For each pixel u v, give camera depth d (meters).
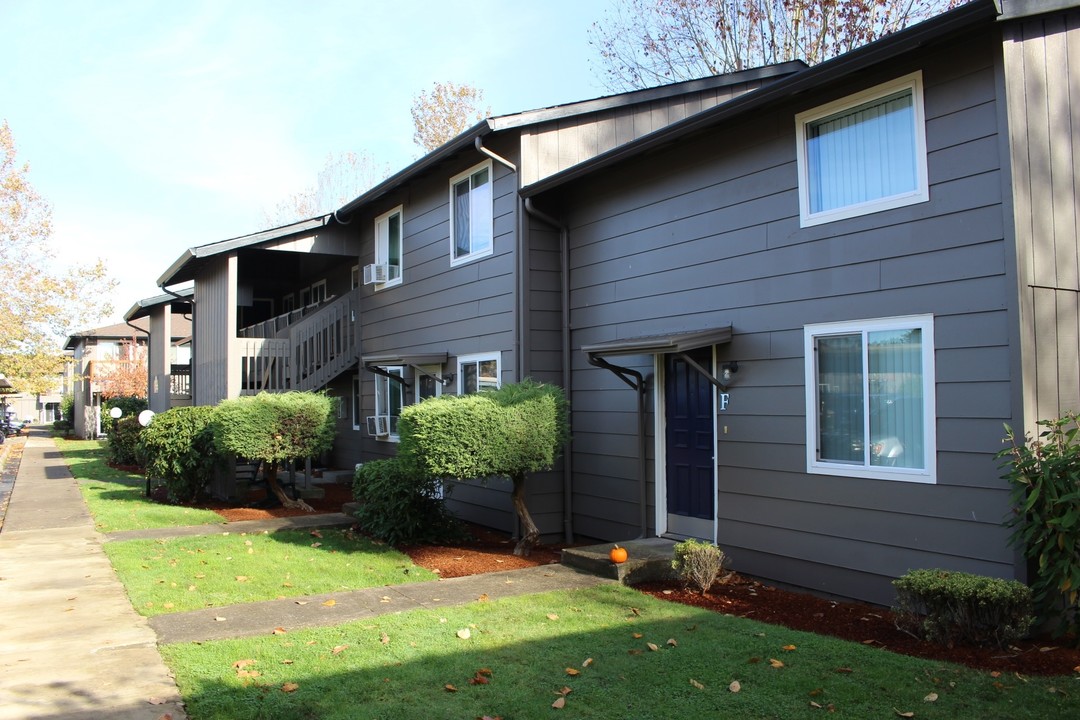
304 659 4.83
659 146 8.07
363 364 15.16
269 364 14.41
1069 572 4.79
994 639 4.88
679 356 8.35
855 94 6.50
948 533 5.70
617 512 9.17
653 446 8.67
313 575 7.39
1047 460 4.91
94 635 5.42
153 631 5.51
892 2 16.72
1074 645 4.94
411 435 7.96
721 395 7.70
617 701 4.13
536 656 4.87
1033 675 4.41
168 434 12.41
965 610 4.82
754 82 11.42
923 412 5.93
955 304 5.71
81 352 42.44
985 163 5.57
